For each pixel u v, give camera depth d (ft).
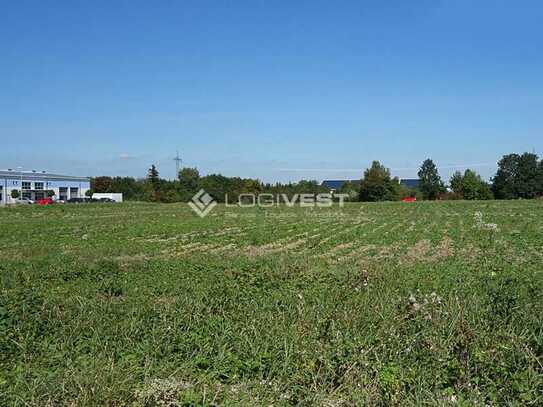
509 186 305.12
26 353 22.21
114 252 63.21
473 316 24.20
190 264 49.03
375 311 26.40
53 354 21.98
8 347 22.57
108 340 23.45
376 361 19.94
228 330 23.72
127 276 42.42
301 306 27.78
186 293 33.83
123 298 34.12
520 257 55.52
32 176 311.88
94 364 19.88
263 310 27.84
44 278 41.55
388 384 17.95
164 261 52.06
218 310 28.81
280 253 63.46
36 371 19.97
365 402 17.31
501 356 19.63
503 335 21.48
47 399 17.66
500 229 91.86
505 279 35.17
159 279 40.86
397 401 17.10
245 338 22.49
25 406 17.20
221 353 21.13
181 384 18.99
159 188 277.44
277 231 92.22
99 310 28.89
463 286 33.76
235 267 46.39
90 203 236.84
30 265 48.85
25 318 26.58
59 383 18.26
